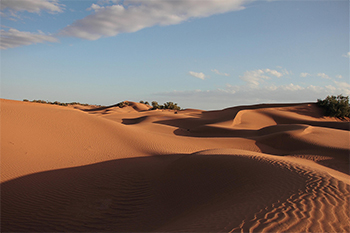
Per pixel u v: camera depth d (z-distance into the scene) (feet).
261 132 109.70
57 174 40.96
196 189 31.14
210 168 36.40
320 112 213.25
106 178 40.01
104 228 24.38
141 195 33.14
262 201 22.13
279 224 16.55
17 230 23.91
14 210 27.96
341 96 214.48
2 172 39.04
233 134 113.91
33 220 25.96
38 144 54.70
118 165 48.08
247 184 28.30
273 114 191.42
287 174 29.19
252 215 18.89
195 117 197.88
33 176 39.01
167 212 26.86
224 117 188.03
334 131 91.04
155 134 90.68
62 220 26.13
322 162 60.23
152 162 51.55
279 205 20.26
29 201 30.45
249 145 83.82
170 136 92.48
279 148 81.56
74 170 43.73
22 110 71.72
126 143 68.13
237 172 32.73
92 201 31.19
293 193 22.97
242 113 184.44
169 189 33.65
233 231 16.10
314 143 76.13
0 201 29.86
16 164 43.21
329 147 71.20
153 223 24.23
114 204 30.37
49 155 50.72
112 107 422.82
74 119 75.46
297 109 210.59
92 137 66.95
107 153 57.57
